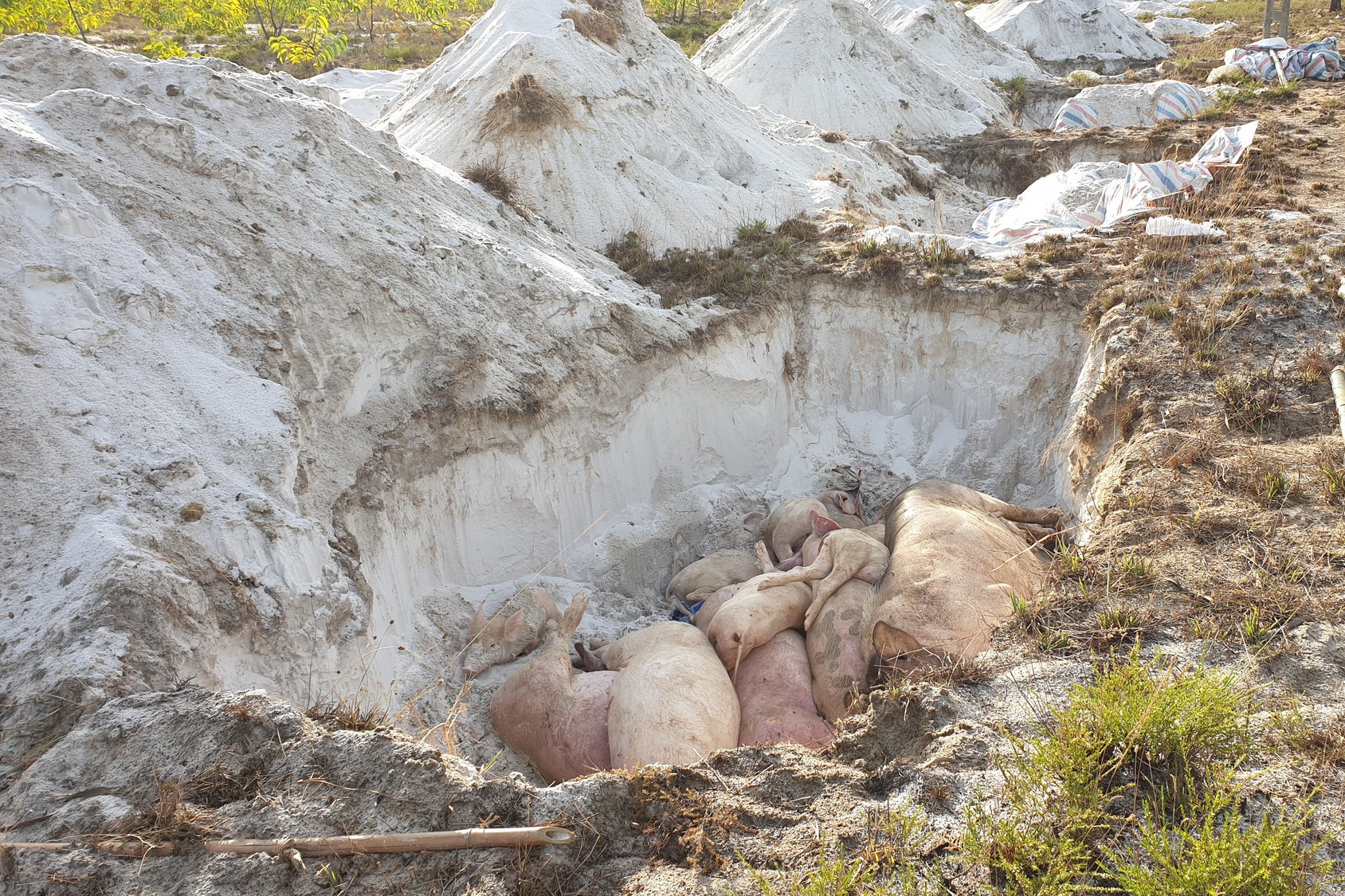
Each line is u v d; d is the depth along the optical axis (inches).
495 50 552.7
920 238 462.9
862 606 251.6
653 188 501.4
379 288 313.9
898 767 163.8
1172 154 649.6
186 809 147.7
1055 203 501.4
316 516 257.4
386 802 151.6
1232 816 139.9
